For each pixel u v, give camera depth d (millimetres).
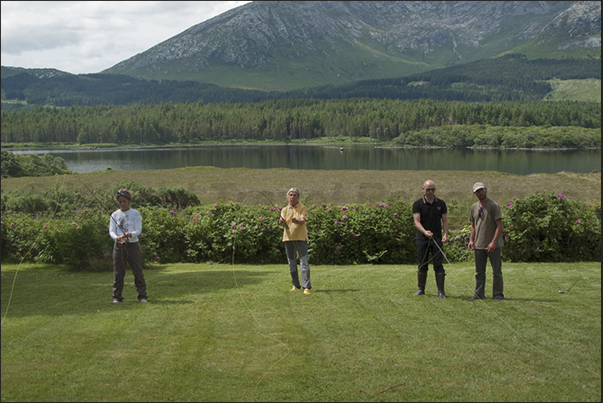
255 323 5688
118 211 6887
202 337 5164
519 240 11438
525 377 4156
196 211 13969
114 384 3961
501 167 90938
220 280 8734
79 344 4895
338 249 11820
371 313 6141
